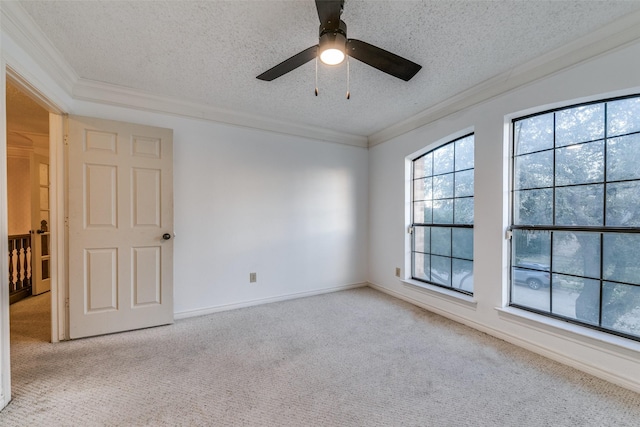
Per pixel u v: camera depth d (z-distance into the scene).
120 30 1.71
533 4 1.51
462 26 1.69
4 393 1.48
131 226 2.44
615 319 1.81
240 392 1.61
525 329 2.14
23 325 2.56
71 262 2.24
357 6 1.51
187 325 2.57
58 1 1.46
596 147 1.89
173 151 2.72
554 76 1.96
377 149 3.78
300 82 2.38
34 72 1.77
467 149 2.73
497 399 1.56
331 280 3.69
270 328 2.51
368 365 1.90
